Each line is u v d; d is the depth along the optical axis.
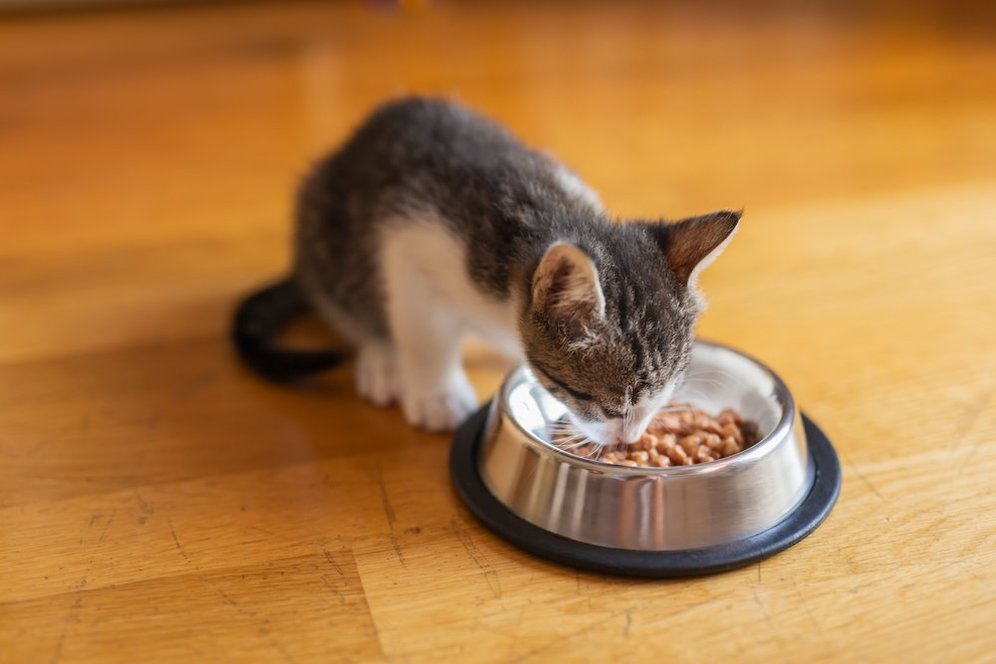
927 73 1.14
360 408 0.66
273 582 0.55
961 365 0.68
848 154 0.94
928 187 0.88
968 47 1.23
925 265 0.77
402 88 0.98
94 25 1.36
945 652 0.51
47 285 0.78
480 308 0.61
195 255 0.81
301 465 0.62
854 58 1.20
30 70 1.19
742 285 0.76
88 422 0.65
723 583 0.54
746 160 0.93
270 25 1.36
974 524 0.57
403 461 0.62
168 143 0.99
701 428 0.61
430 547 0.56
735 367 0.62
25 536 0.57
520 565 0.55
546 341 0.57
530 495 0.56
